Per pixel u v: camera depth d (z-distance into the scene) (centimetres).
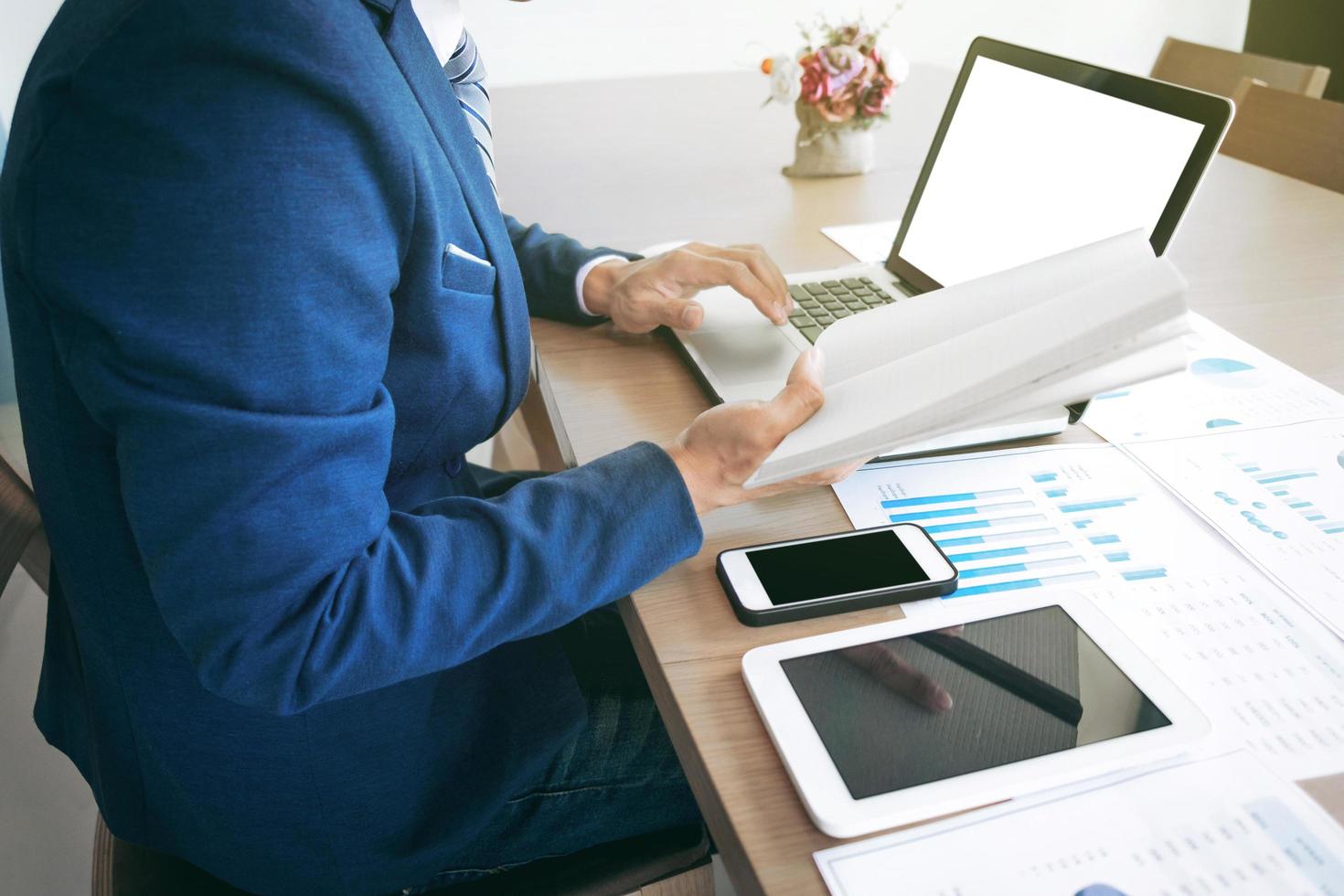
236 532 49
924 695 53
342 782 68
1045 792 48
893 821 46
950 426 55
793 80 142
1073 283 64
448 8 74
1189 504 71
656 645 58
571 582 58
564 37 272
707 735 52
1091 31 322
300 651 53
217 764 66
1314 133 159
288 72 46
